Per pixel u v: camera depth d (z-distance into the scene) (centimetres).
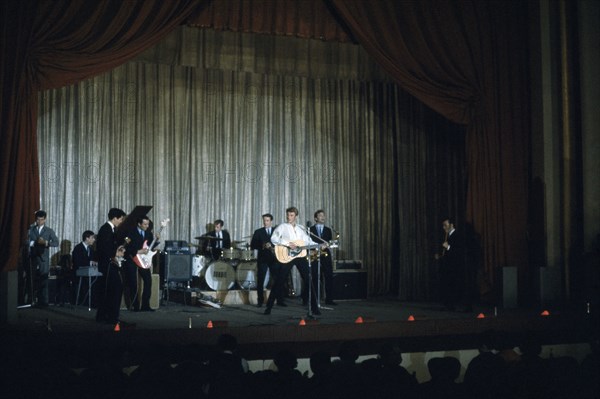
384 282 1226
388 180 1238
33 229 957
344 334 725
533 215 1099
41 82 855
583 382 417
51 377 388
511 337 789
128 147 1087
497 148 1091
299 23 1095
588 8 1064
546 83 1093
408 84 1051
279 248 887
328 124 1212
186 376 388
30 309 922
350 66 1207
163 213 1102
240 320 809
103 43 897
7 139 816
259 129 1170
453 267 968
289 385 393
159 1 941
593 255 1022
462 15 1091
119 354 517
